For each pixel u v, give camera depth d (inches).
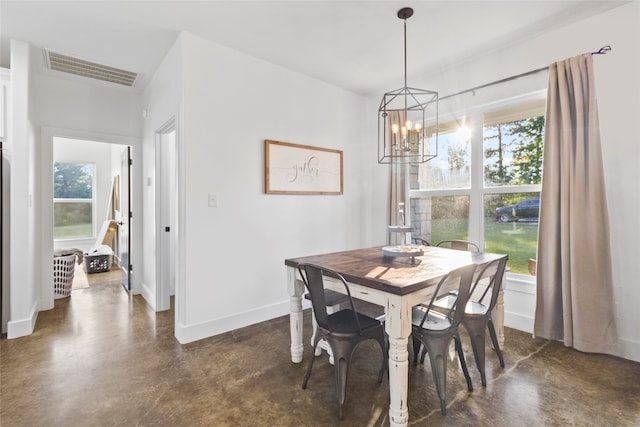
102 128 144.2
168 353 93.4
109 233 216.4
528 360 87.7
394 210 145.6
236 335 106.6
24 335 105.4
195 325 102.3
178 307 103.5
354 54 116.2
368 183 162.4
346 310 81.9
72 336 105.2
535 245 109.5
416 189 145.0
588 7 88.9
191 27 97.8
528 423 63.1
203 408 68.6
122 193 175.5
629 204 87.7
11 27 96.9
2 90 105.3
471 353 93.3
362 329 70.2
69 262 151.3
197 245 103.0
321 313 70.5
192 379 79.7
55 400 71.1
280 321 119.9
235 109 112.3
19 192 105.3
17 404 69.6
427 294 68.4
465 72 123.2
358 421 64.3
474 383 77.2
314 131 138.7
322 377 80.7
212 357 91.1
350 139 154.6
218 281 108.2
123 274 172.6
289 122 129.1
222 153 109.0
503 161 117.1
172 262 154.5
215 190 107.3
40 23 94.7
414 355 87.4
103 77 133.2
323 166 141.5
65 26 96.3
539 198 107.3
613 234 90.3
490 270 86.8
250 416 66.0
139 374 82.0
